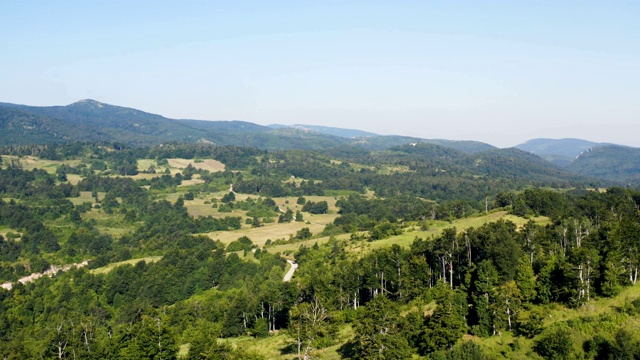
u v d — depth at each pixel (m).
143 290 146.38
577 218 123.19
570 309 73.38
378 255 107.88
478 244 96.12
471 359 62.81
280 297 101.69
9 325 136.25
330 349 77.56
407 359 65.56
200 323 105.25
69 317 132.75
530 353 64.06
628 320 64.88
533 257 95.69
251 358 70.62
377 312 68.56
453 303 76.12
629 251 78.12
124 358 77.62
